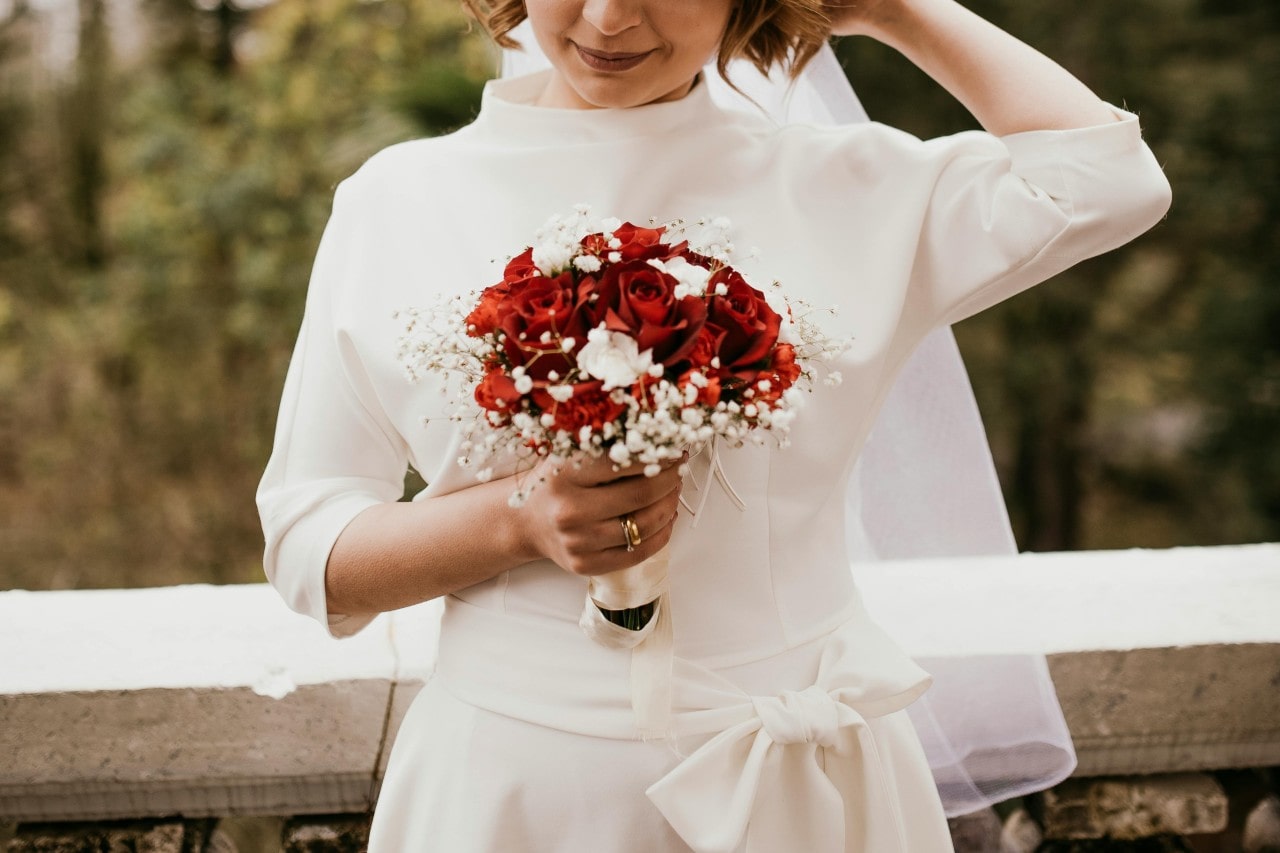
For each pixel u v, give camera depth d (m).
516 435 1.09
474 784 1.24
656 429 1.00
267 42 9.34
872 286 1.29
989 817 1.92
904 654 1.33
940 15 1.35
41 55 9.74
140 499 9.36
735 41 1.33
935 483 1.63
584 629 1.19
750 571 1.26
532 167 1.31
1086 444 9.46
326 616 1.28
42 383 9.41
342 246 1.34
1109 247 1.26
